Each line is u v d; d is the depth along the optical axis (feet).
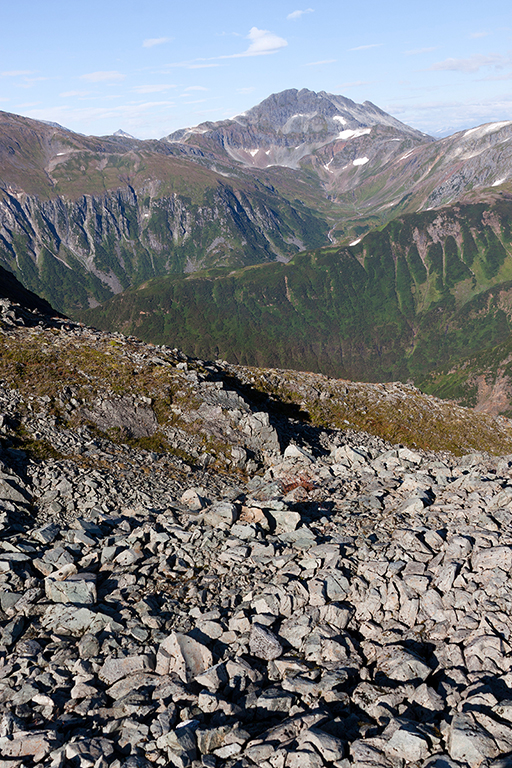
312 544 54.19
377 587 45.39
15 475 70.08
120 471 81.92
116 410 104.37
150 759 30.37
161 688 35.94
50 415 95.61
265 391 172.65
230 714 33.35
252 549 54.29
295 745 29.96
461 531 54.90
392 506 66.85
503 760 27.99
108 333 157.07
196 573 51.55
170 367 128.26
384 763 28.89
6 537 56.39
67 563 52.16
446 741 30.55
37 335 132.26
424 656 39.29
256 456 105.91
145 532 58.70
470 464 103.71
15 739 31.76
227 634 41.37
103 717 34.17
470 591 43.70
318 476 86.22
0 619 44.68
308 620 41.98
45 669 38.86
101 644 41.09
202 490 76.59
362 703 34.40
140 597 47.11
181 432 106.63
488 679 35.42
